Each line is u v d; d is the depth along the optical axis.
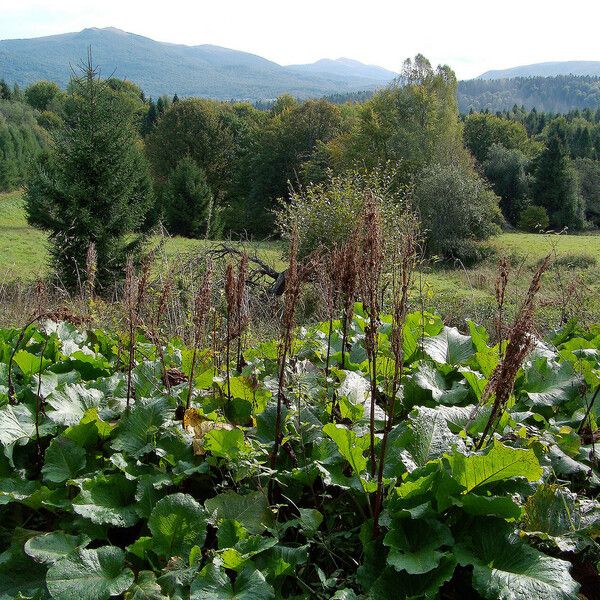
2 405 3.37
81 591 2.12
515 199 59.44
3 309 7.66
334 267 3.31
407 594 2.21
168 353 4.14
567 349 4.07
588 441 3.28
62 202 19.89
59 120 21.25
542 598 2.02
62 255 19.16
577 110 130.88
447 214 31.81
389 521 2.32
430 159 39.34
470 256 31.58
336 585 2.33
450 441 2.64
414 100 41.38
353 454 2.44
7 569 2.43
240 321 3.23
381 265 2.48
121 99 21.75
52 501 2.66
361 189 17.47
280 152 51.94
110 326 5.60
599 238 36.31
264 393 3.19
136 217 20.94
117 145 20.36
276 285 11.52
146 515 2.55
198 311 3.21
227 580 2.13
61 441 2.85
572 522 2.45
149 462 2.87
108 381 3.59
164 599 2.12
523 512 2.32
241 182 55.97
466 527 2.35
